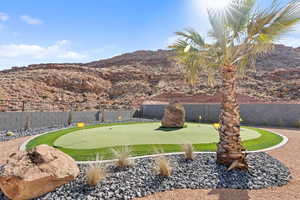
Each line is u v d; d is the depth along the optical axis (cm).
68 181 480
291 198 417
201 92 4169
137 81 5159
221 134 611
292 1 490
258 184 490
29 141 1001
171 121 1449
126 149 703
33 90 3578
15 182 406
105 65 7750
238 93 3922
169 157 680
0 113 1448
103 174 509
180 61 683
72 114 2084
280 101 3419
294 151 794
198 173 548
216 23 570
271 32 546
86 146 833
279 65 5856
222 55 632
